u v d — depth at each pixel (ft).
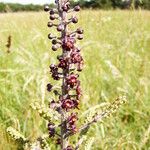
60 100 0.79
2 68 1.92
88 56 2.07
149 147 1.33
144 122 1.58
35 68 1.88
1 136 1.16
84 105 1.47
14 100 1.64
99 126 1.48
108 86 1.88
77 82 0.77
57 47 0.74
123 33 2.46
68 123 0.81
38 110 0.80
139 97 1.69
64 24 0.74
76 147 0.82
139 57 2.17
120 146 1.26
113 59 2.11
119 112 1.64
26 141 0.83
